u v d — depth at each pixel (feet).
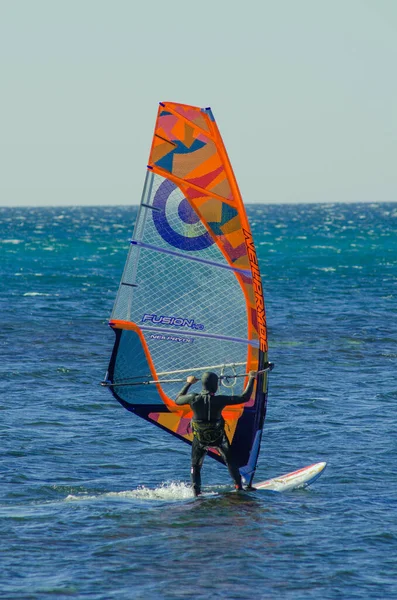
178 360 159.12
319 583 115.85
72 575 118.42
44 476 170.40
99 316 435.94
